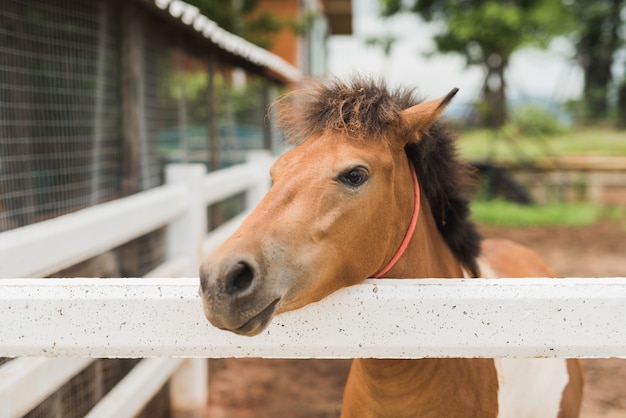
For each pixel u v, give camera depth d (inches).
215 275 49.1
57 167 142.3
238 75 404.5
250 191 225.6
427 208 76.2
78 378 115.2
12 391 75.7
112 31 176.1
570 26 536.4
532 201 478.9
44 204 133.7
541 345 51.3
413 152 71.4
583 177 518.9
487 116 594.2
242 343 53.5
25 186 124.1
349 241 59.1
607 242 357.1
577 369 99.3
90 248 99.1
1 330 52.1
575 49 936.3
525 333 51.4
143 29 194.1
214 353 53.8
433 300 52.3
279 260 53.5
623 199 506.9
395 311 52.9
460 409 71.0
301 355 54.7
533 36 510.9
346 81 68.4
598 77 967.6
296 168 60.2
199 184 147.5
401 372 67.8
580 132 818.2
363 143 62.5
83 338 52.3
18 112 130.3
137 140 182.7
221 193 175.8
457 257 82.6
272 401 162.9
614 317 50.3
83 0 158.6
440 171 75.3
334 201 58.4
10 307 51.9
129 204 115.0
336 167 59.3
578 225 412.2
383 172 62.0
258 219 55.6
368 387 70.9
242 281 50.9
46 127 140.3
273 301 52.4
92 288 52.5
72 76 153.3
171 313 52.6
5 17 129.4
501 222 419.8
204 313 51.0
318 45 764.6
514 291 51.6
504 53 524.7
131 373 119.9
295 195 58.0
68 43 151.7
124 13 178.5
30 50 137.3
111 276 146.6
